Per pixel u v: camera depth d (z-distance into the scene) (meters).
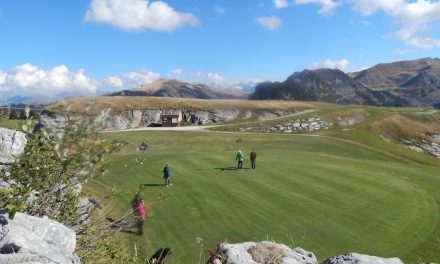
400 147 95.62
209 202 25.86
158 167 35.75
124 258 8.79
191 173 34.03
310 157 45.44
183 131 82.31
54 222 6.03
